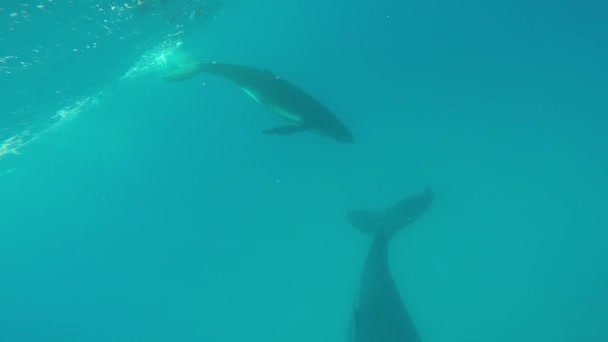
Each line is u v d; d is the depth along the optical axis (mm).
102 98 17375
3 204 24922
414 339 8102
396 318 8328
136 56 15992
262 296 21766
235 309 22219
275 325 21281
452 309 20000
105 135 19750
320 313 20609
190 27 16625
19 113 15594
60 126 18047
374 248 10305
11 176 21312
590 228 19594
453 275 20422
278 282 21406
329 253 20406
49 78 14086
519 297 19328
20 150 18766
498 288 19656
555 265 19531
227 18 18156
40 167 21109
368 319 8328
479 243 20016
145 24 14273
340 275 20500
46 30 11664
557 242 19656
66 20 11711
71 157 20922
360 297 8922
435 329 19969
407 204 12344
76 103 16750
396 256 21250
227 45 19969
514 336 17844
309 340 20500
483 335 18500
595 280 18766
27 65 12812
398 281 21312
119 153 20984
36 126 17250
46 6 10742
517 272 19766
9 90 13773
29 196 24391
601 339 16141
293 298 21156
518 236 19875
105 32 13344
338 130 7902
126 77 16969
